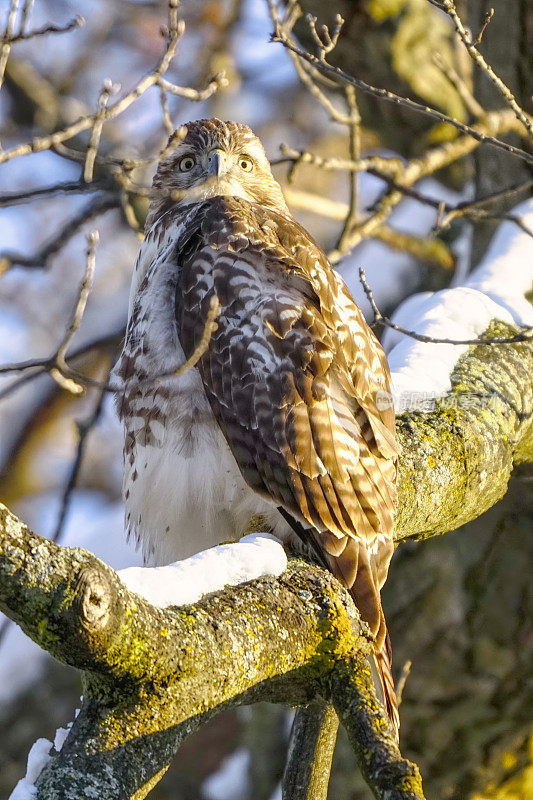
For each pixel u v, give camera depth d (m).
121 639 5.23
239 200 8.41
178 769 14.05
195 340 7.68
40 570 4.96
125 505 8.50
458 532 11.52
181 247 8.15
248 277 7.70
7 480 17.16
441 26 13.31
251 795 12.90
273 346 7.40
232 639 5.79
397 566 12.08
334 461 7.12
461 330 9.47
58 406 17.31
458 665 11.32
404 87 13.08
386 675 6.64
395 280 15.07
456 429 8.59
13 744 13.43
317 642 6.19
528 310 9.88
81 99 16.78
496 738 11.12
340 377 7.45
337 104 16.20
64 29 7.75
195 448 7.62
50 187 7.91
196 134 9.96
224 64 15.43
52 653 5.15
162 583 5.84
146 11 16.91
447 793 11.12
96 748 5.30
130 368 8.02
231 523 7.73
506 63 11.75
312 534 7.01
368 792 11.12
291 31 12.95
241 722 14.09
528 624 11.14
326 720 6.80
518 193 11.67
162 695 5.45
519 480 10.16
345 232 10.84
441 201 10.28
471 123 11.91
